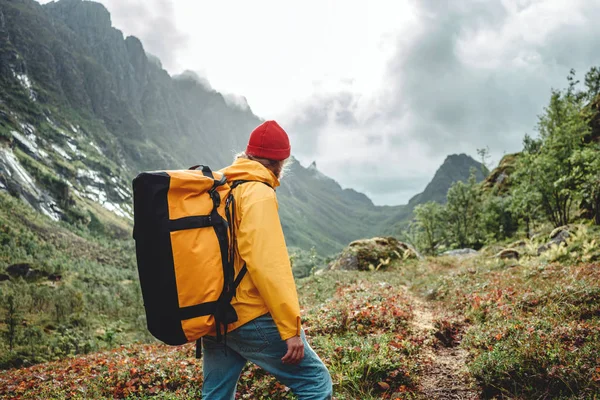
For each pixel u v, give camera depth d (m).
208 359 2.76
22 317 55.72
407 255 22.20
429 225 48.91
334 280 15.52
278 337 2.46
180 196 2.40
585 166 18.34
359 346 5.11
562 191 18.81
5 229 156.62
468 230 45.59
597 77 37.94
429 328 6.60
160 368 5.89
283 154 2.80
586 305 5.96
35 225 187.50
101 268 152.38
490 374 4.28
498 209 35.66
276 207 2.54
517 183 23.78
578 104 26.53
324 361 4.95
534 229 26.25
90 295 71.88
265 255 2.32
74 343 39.22
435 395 4.38
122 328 48.03
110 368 6.55
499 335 5.17
